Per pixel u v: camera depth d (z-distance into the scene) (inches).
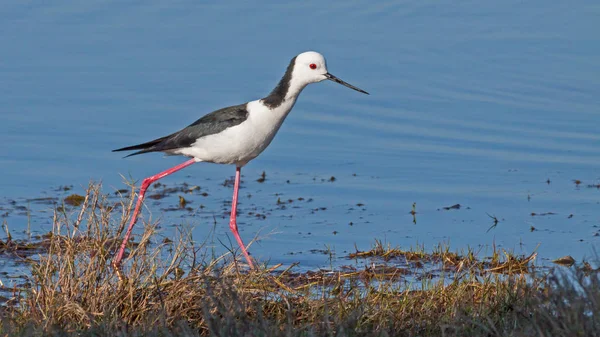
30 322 320.8
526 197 542.0
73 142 618.5
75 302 327.9
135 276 342.0
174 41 772.0
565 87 711.1
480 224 497.7
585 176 573.9
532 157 605.9
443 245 463.5
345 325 306.2
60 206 513.0
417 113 675.4
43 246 450.3
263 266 395.9
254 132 440.1
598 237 471.5
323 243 468.8
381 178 579.2
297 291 364.5
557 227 489.4
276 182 575.8
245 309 316.8
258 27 804.0
